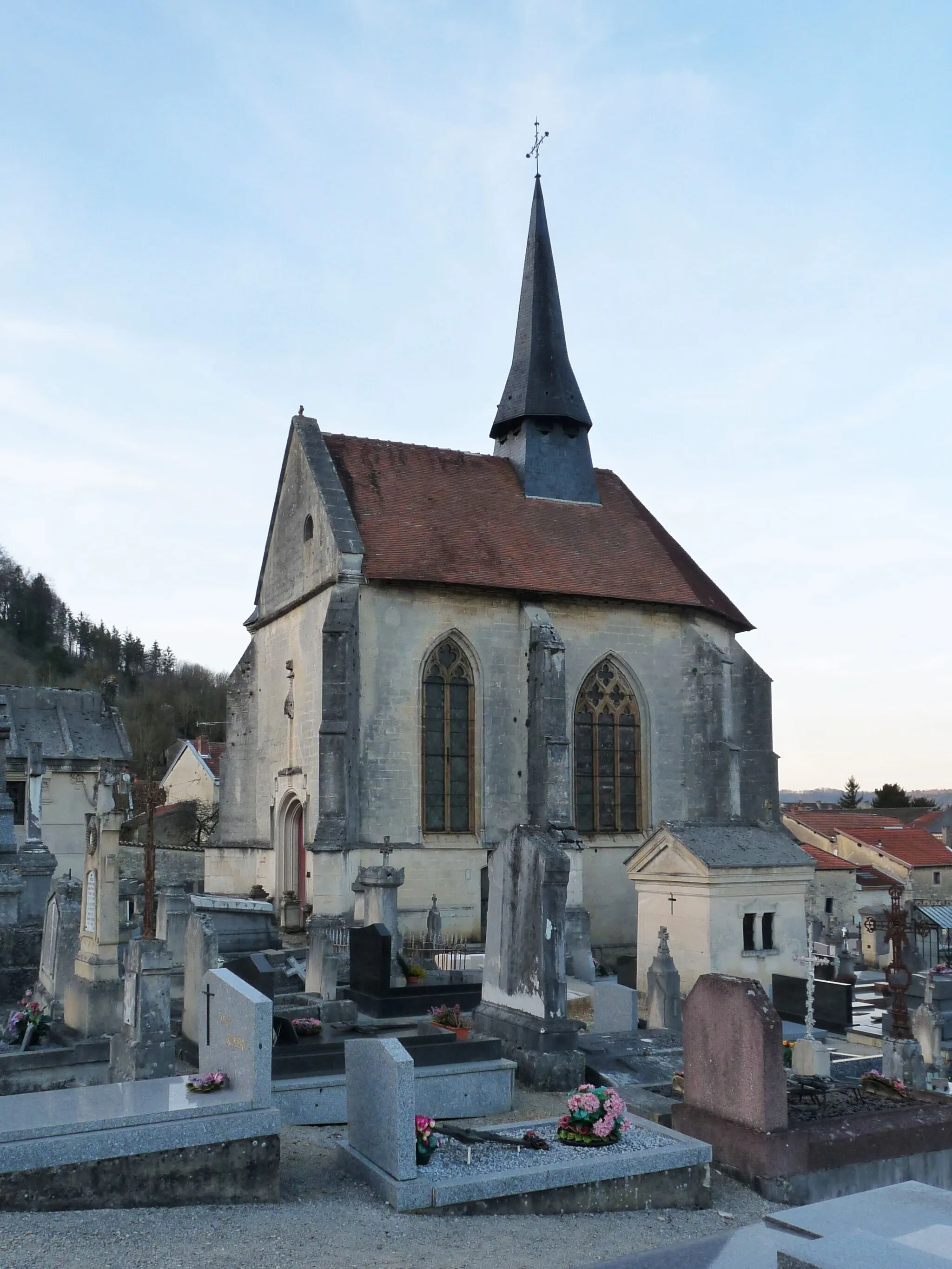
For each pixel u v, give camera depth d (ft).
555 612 122.93
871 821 221.25
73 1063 52.21
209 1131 34.50
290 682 124.67
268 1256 29.60
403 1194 34.88
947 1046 68.54
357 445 129.08
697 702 127.24
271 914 103.81
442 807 114.21
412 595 114.83
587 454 139.85
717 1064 44.21
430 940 103.86
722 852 88.99
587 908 116.57
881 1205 22.17
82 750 150.71
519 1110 51.06
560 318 141.59
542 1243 32.78
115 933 58.13
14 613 387.14
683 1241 34.12
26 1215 31.35
